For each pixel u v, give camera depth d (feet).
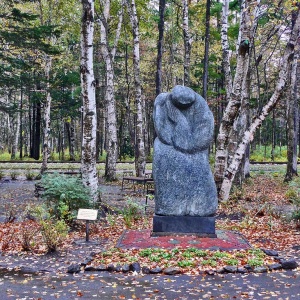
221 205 47.11
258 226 37.06
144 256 25.84
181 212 30.45
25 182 79.46
